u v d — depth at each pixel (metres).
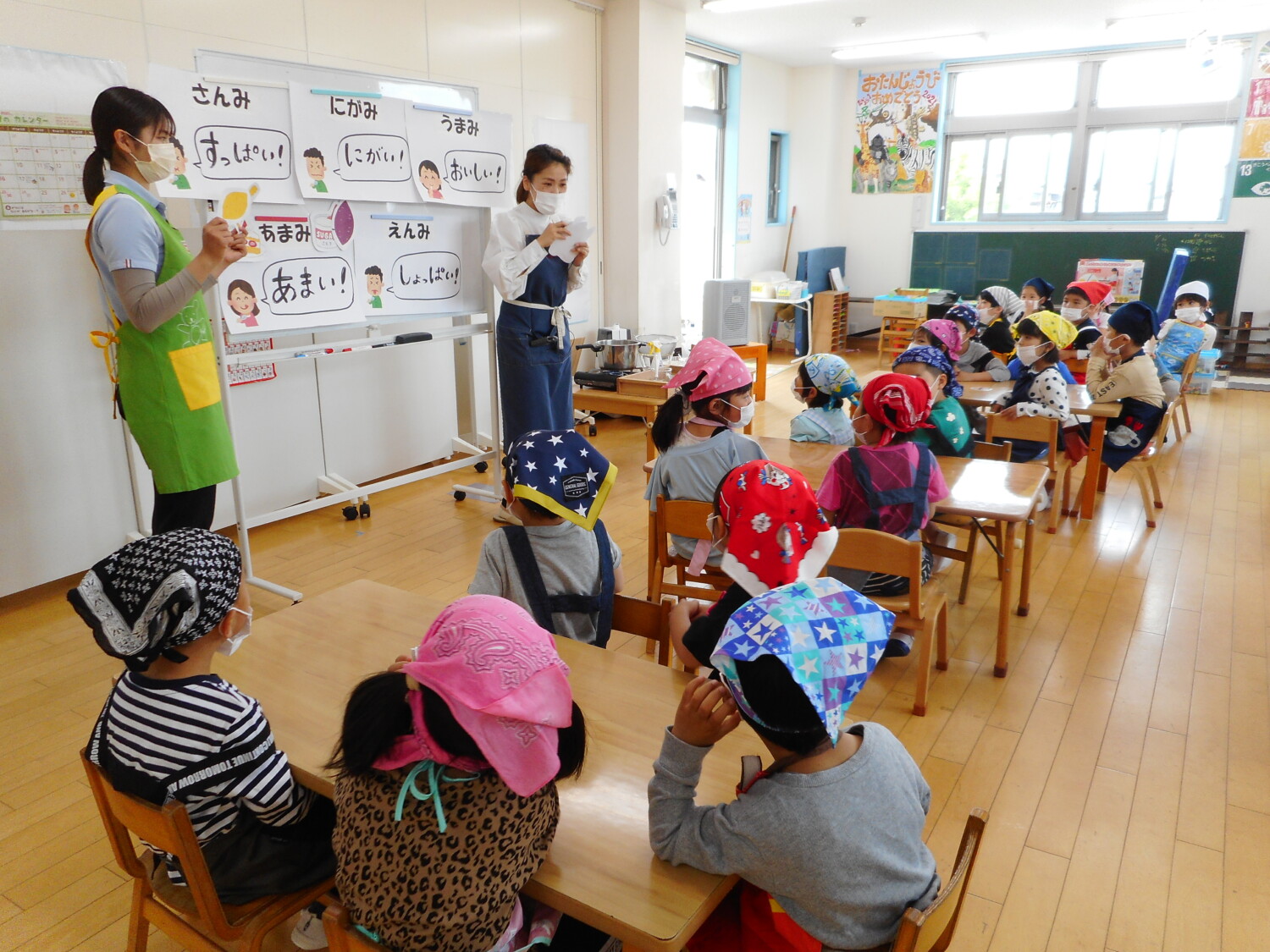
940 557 3.74
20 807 2.23
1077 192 8.87
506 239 3.94
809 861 1.06
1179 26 7.49
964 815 2.21
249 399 4.11
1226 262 8.16
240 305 3.30
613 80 6.28
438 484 4.96
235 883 1.33
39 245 3.25
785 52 8.60
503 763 0.99
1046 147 8.95
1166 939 1.82
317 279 3.54
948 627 3.25
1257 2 6.71
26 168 3.04
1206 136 8.19
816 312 9.46
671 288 6.97
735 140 8.66
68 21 3.23
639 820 1.27
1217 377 7.67
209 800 1.22
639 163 6.34
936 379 3.48
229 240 2.59
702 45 7.96
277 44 4.00
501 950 1.14
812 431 3.43
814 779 1.08
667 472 2.65
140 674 1.20
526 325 4.06
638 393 5.06
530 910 1.26
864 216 9.93
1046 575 3.73
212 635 1.22
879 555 2.42
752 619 1.07
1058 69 8.73
